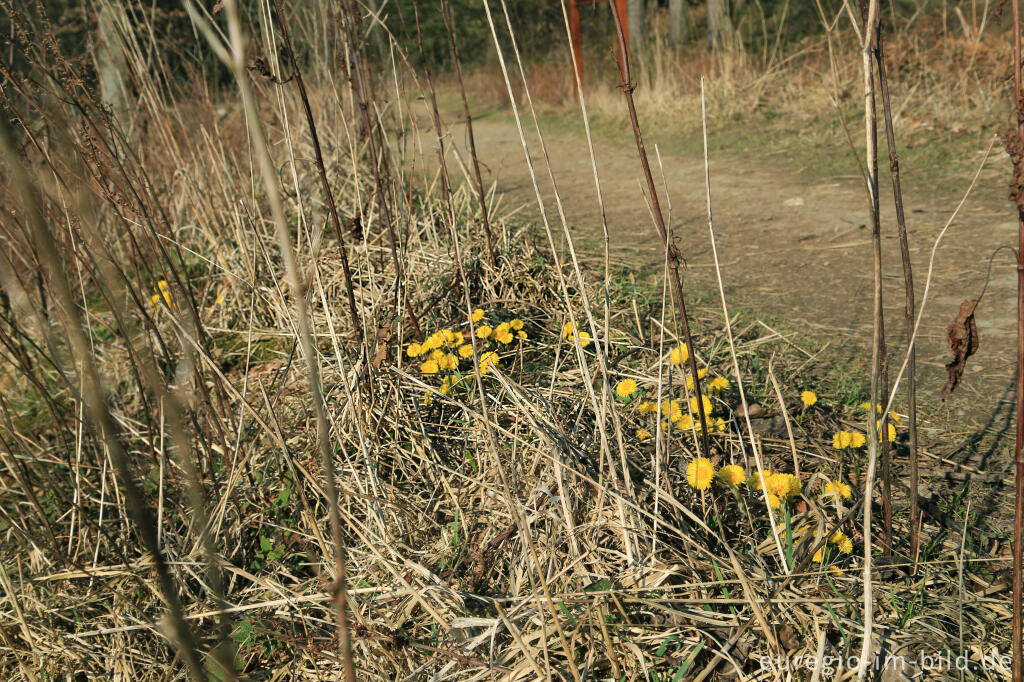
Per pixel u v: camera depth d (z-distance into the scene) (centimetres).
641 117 865
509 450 202
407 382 231
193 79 387
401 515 190
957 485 184
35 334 303
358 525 189
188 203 384
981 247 347
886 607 149
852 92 696
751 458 191
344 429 216
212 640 172
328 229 352
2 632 178
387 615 163
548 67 1166
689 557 155
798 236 399
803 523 167
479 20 1248
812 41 816
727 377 240
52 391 288
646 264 367
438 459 208
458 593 160
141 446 241
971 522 170
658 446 167
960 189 447
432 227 322
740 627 144
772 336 274
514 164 700
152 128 364
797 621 147
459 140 902
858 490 179
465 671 147
